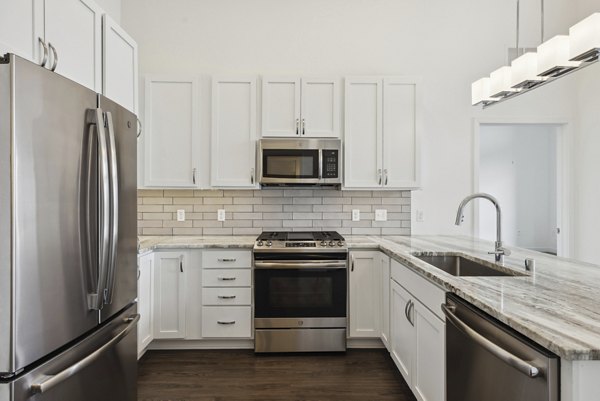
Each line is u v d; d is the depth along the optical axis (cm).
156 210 334
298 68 335
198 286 286
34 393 111
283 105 306
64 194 126
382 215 337
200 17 333
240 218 336
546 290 139
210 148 308
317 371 257
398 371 257
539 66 179
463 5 337
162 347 293
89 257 138
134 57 221
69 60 154
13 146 106
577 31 156
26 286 110
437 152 338
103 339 151
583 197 337
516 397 107
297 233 322
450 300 151
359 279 288
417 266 188
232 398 222
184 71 332
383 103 307
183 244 280
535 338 96
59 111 124
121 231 167
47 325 118
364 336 288
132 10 330
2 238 105
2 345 105
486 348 114
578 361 88
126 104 210
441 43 337
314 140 302
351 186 307
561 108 342
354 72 336
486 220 623
